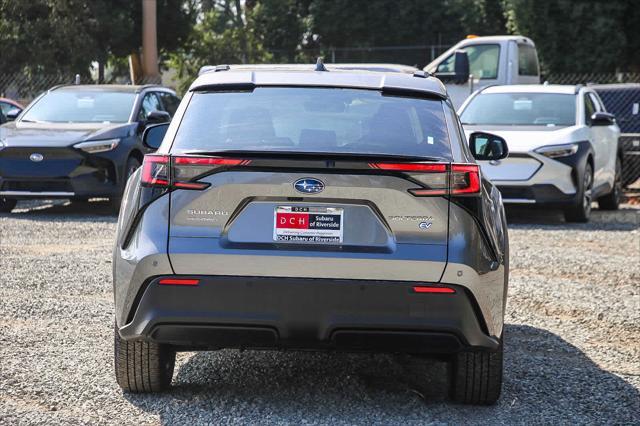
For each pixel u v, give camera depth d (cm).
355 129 559
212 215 523
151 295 525
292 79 598
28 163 1510
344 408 571
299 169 520
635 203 2012
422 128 563
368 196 519
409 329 520
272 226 522
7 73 3669
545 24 3975
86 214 1594
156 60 3500
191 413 555
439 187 523
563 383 636
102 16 3781
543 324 818
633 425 550
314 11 5553
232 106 575
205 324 523
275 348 537
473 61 2312
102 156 1528
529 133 1518
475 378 566
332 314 518
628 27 4016
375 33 5516
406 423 545
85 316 809
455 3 5319
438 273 518
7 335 737
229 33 4434
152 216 529
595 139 1611
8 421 534
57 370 641
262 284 518
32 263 1062
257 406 571
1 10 3691
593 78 3962
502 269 548
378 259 516
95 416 547
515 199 1474
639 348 742
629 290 966
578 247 1252
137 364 571
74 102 1659
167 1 4178
